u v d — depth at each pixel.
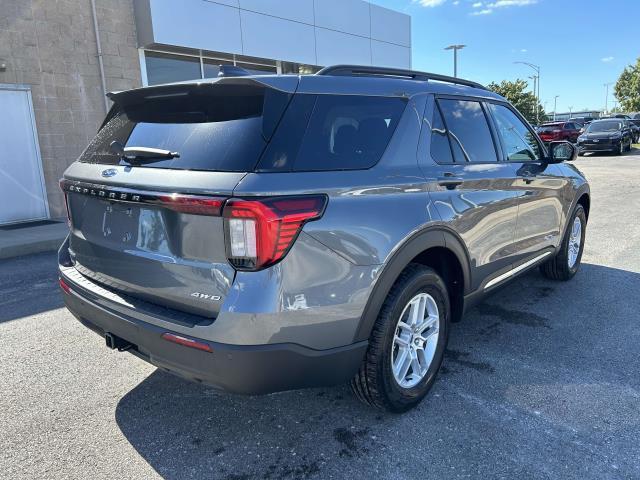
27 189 9.22
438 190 2.90
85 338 3.98
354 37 14.27
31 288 5.36
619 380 3.18
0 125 8.76
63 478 2.36
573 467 2.38
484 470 2.38
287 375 2.22
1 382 3.28
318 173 2.30
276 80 2.36
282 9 12.19
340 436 2.66
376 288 2.45
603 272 5.47
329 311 2.28
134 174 2.45
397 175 2.66
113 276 2.65
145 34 10.05
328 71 2.79
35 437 2.68
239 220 2.06
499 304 4.55
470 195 3.16
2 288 5.37
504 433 2.65
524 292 4.87
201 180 2.17
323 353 2.30
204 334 2.15
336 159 2.42
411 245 2.62
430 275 2.81
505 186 3.56
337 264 2.29
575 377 3.22
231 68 2.76
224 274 2.13
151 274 2.40
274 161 2.19
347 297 2.34
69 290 2.89
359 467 2.42
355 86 2.65
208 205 2.09
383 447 2.56
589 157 22.94
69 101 9.53
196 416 2.87
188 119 2.54
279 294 2.11
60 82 9.37
